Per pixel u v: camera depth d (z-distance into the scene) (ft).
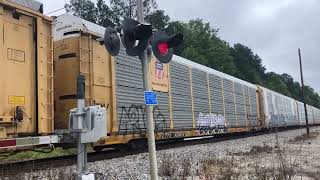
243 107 122.21
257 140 100.42
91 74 49.65
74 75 48.55
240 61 450.71
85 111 18.51
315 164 48.83
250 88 134.51
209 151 63.87
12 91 37.19
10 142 34.91
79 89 18.63
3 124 35.91
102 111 18.89
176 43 24.02
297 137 107.14
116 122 53.47
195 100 83.20
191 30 348.18
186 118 77.25
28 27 39.78
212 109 93.30
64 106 48.47
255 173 37.45
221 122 98.78
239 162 48.85
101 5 278.87
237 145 80.23
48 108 41.32
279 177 33.86
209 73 94.53
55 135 39.65
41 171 37.24
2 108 35.99
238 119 114.83
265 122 143.84
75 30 49.47
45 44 41.63
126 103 56.44
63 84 49.01
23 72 38.63
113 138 53.06
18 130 37.37
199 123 83.87
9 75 37.04
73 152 64.23
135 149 60.03
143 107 60.75
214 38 354.95
